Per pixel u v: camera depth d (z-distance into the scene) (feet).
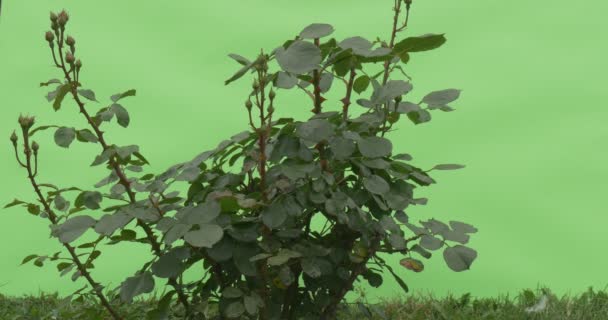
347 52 9.64
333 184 10.04
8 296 15.99
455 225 10.51
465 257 9.85
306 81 10.84
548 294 15.72
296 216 10.36
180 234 9.01
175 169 10.49
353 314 13.99
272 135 10.64
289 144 9.88
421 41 9.45
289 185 10.30
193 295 11.00
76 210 10.57
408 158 11.13
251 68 10.14
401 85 10.26
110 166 10.40
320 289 11.04
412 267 9.98
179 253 9.59
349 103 10.44
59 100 9.79
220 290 10.59
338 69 10.06
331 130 9.41
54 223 10.65
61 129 9.94
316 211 10.75
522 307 15.34
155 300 14.75
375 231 10.52
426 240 10.15
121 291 9.46
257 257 9.46
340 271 10.57
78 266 10.75
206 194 10.56
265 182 10.13
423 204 10.43
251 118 9.52
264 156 9.80
